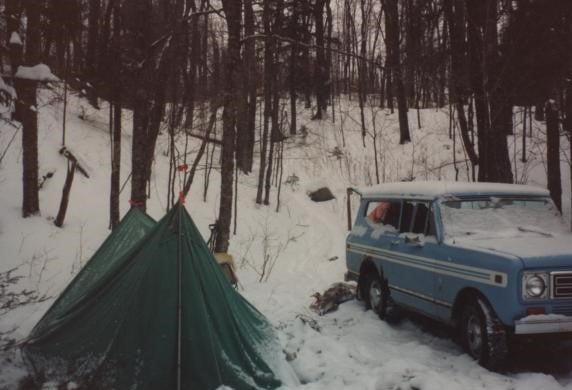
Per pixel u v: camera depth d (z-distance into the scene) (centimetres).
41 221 1211
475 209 669
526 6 1446
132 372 473
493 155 1322
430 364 567
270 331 593
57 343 523
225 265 943
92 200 1456
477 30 1379
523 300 514
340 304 870
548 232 632
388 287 767
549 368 565
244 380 494
